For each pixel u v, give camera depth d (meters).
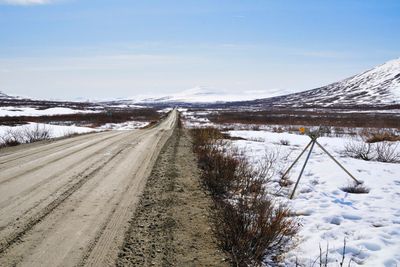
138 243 4.60
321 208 6.56
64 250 4.29
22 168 9.14
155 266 3.99
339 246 4.68
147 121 51.41
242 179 7.83
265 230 4.45
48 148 13.56
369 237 5.04
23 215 5.46
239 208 5.41
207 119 53.25
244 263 4.09
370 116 58.56
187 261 4.16
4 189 6.95
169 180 8.29
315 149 15.99
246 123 42.16
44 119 45.19
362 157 13.93
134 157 11.56
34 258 4.04
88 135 20.72
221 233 4.95
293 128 31.16
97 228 5.04
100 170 9.13
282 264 4.18
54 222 5.21
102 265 3.96
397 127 34.41
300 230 5.33
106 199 6.49
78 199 6.41
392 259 4.29
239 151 14.38
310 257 4.37
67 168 9.27
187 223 5.44
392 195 7.74
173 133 22.66
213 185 7.52
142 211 5.90
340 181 9.04
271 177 9.09
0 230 4.83
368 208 6.70
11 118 38.47
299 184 8.66
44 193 6.73
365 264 4.21
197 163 10.90
